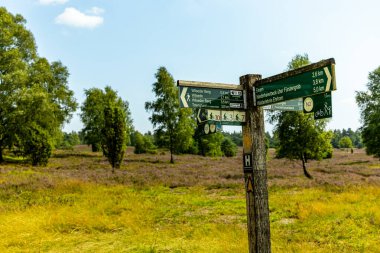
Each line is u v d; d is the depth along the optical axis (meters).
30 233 9.06
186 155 61.72
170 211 12.84
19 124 38.06
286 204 13.62
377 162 46.69
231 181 23.31
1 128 37.97
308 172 28.73
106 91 65.81
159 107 49.12
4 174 24.41
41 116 41.97
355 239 8.48
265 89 4.59
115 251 7.72
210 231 9.42
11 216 10.74
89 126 64.44
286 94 4.29
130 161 44.62
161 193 18.25
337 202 13.48
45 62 47.66
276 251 7.27
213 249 7.60
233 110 4.71
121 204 13.66
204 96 4.50
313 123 26.41
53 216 10.55
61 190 17.44
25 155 34.00
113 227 9.97
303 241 8.48
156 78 50.59
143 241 8.49
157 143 50.03
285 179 24.50
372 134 40.09
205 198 16.25
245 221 11.17
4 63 39.12
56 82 52.50
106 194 16.45
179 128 48.53
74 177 23.47
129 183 21.88
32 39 45.66
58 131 49.88
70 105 52.34
